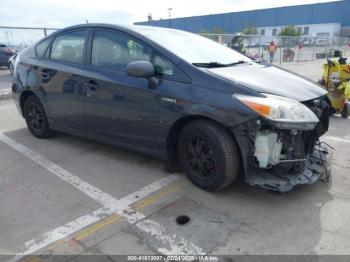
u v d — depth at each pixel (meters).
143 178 3.81
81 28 4.38
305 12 60.91
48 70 4.61
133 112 3.71
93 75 4.04
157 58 3.57
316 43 27.81
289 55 23.03
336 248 2.62
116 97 3.82
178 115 3.33
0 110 7.23
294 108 2.98
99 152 4.59
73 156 4.47
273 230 2.84
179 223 2.95
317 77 13.51
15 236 2.78
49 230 2.85
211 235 2.78
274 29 61.69
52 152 4.62
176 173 3.92
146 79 3.57
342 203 3.26
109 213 3.11
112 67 3.94
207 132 3.21
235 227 2.88
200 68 3.36
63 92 4.43
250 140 3.04
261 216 3.04
